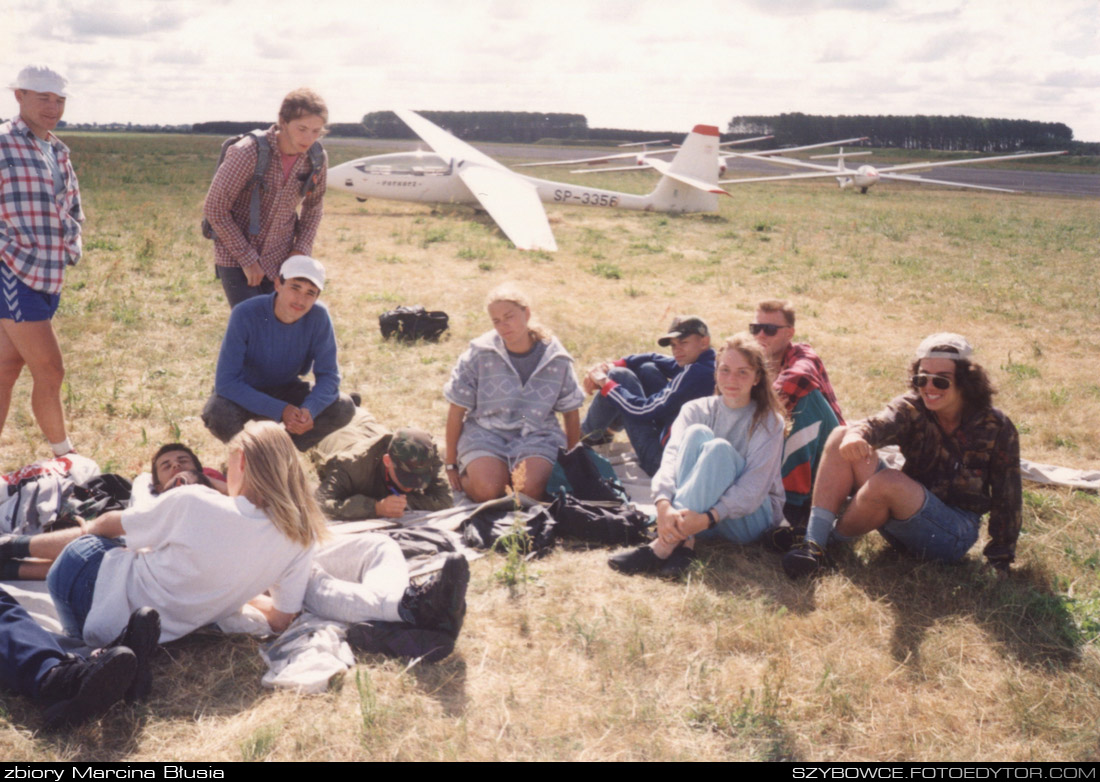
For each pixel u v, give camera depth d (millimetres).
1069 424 6180
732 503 3703
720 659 3035
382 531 3893
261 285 4922
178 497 2758
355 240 14250
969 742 2607
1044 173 62500
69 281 9172
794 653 3074
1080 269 15141
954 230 21109
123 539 3051
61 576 2873
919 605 3461
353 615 3039
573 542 4004
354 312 8836
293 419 4332
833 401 4473
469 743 2521
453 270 12031
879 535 4105
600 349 7895
